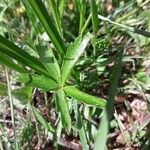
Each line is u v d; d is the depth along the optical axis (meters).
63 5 0.16
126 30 0.17
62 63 0.14
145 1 0.17
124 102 0.16
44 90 0.14
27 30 0.18
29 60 0.13
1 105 0.17
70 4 0.18
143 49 0.17
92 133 0.15
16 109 0.16
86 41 0.14
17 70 0.14
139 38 0.17
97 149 0.10
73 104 0.15
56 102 0.14
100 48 0.17
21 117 0.16
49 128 0.15
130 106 0.16
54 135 0.15
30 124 0.16
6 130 0.16
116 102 0.16
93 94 0.17
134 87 0.16
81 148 0.16
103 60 0.17
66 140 0.16
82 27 0.16
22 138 0.15
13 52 0.13
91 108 0.16
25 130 0.15
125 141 0.15
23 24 0.18
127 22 0.17
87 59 0.16
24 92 0.15
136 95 0.16
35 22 0.16
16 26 0.18
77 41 0.14
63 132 0.16
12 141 0.15
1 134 0.15
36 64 0.14
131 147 0.15
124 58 0.16
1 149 0.14
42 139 0.16
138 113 0.16
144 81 0.16
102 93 0.17
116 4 0.18
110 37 0.17
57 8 0.15
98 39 0.17
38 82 0.14
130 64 0.17
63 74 0.14
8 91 0.14
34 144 0.16
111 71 0.16
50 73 0.14
